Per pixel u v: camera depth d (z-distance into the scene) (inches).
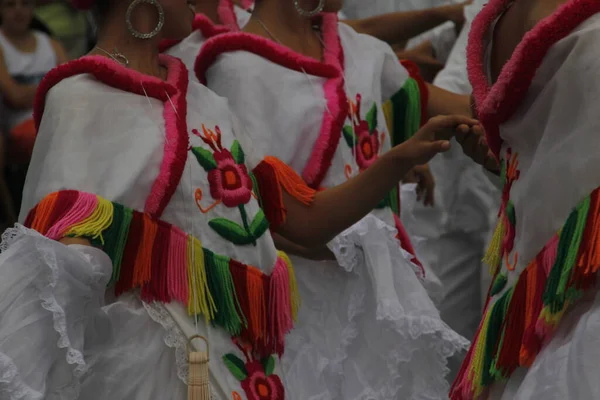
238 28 342.6
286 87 300.5
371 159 311.9
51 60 560.7
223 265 238.4
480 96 227.6
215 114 253.1
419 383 303.7
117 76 237.1
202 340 232.1
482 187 413.1
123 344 225.9
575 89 201.8
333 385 300.8
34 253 203.2
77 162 228.1
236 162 248.8
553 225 206.4
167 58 255.4
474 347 231.6
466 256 419.5
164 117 238.4
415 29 391.9
